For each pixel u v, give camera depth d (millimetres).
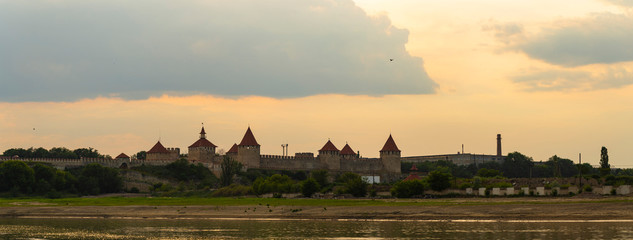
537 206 107625
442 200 132750
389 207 115500
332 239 86125
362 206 119250
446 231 89938
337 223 102438
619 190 127812
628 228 87312
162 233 95750
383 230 92625
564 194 132250
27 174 180000
